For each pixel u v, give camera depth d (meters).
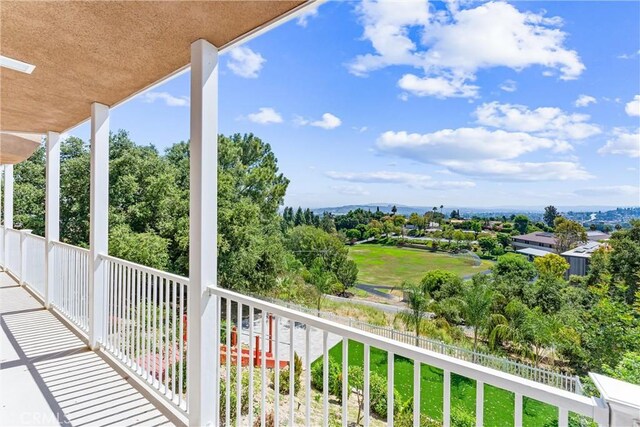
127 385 2.79
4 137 5.70
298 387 5.84
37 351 3.44
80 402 2.54
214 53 2.40
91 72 2.92
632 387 0.87
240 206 19.31
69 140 19.19
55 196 4.93
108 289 3.48
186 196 18.77
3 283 6.37
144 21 2.15
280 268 20.67
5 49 2.54
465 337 11.42
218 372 2.23
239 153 23.30
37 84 3.19
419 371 1.21
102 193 3.64
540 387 0.95
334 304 17.92
